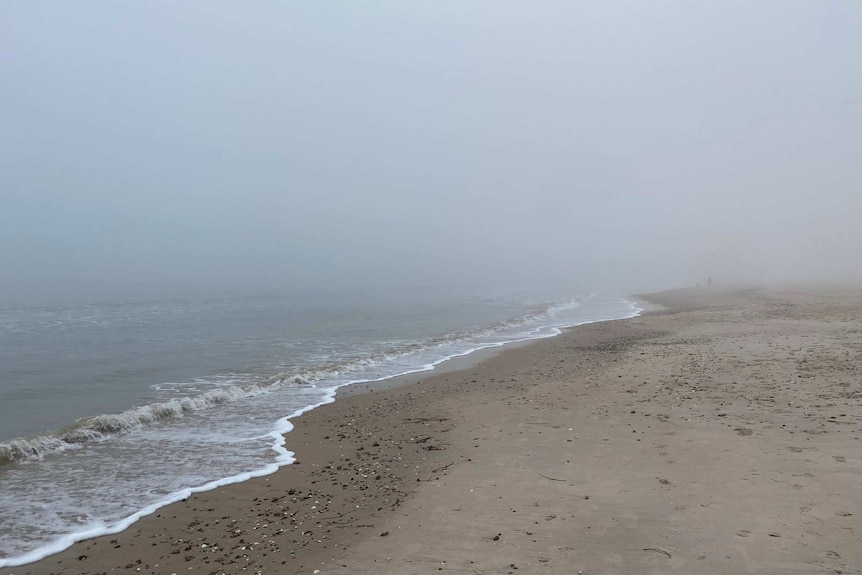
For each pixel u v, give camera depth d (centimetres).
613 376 1187
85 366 1583
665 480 555
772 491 501
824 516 444
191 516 548
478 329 2522
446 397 1109
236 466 709
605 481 568
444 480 610
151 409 991
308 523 517
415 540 462
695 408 839
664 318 2681
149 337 2336
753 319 2348
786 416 746
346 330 2567
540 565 404
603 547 426
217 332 2517
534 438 754
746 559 388
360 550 450
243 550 464
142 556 463
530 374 1326
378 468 677
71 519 547
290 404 1095
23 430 927
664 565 391
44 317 3531
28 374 1457
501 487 574
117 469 705
